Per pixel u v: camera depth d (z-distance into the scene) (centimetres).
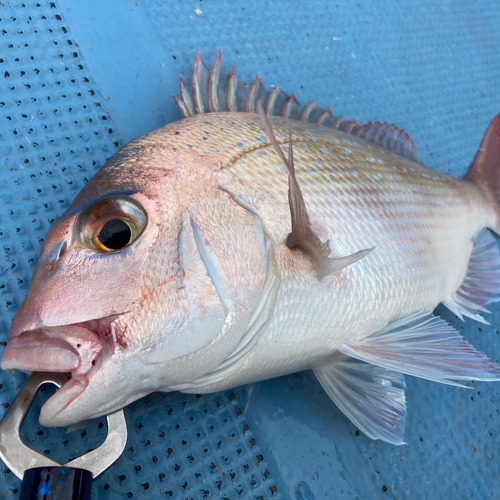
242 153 25
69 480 20
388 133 37
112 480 27
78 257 20
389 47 48
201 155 24
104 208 21
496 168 38
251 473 29
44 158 32
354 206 28
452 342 30
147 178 22
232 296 22
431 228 32
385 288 28
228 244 22
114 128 35
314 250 24
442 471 34
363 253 23
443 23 52
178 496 28
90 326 20
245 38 41
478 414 36
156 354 21
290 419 31
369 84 46
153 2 38
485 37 54
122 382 20
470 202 35
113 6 37
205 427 29
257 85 32
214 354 22
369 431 29
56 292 20
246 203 24
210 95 31
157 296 20
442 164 46
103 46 36
